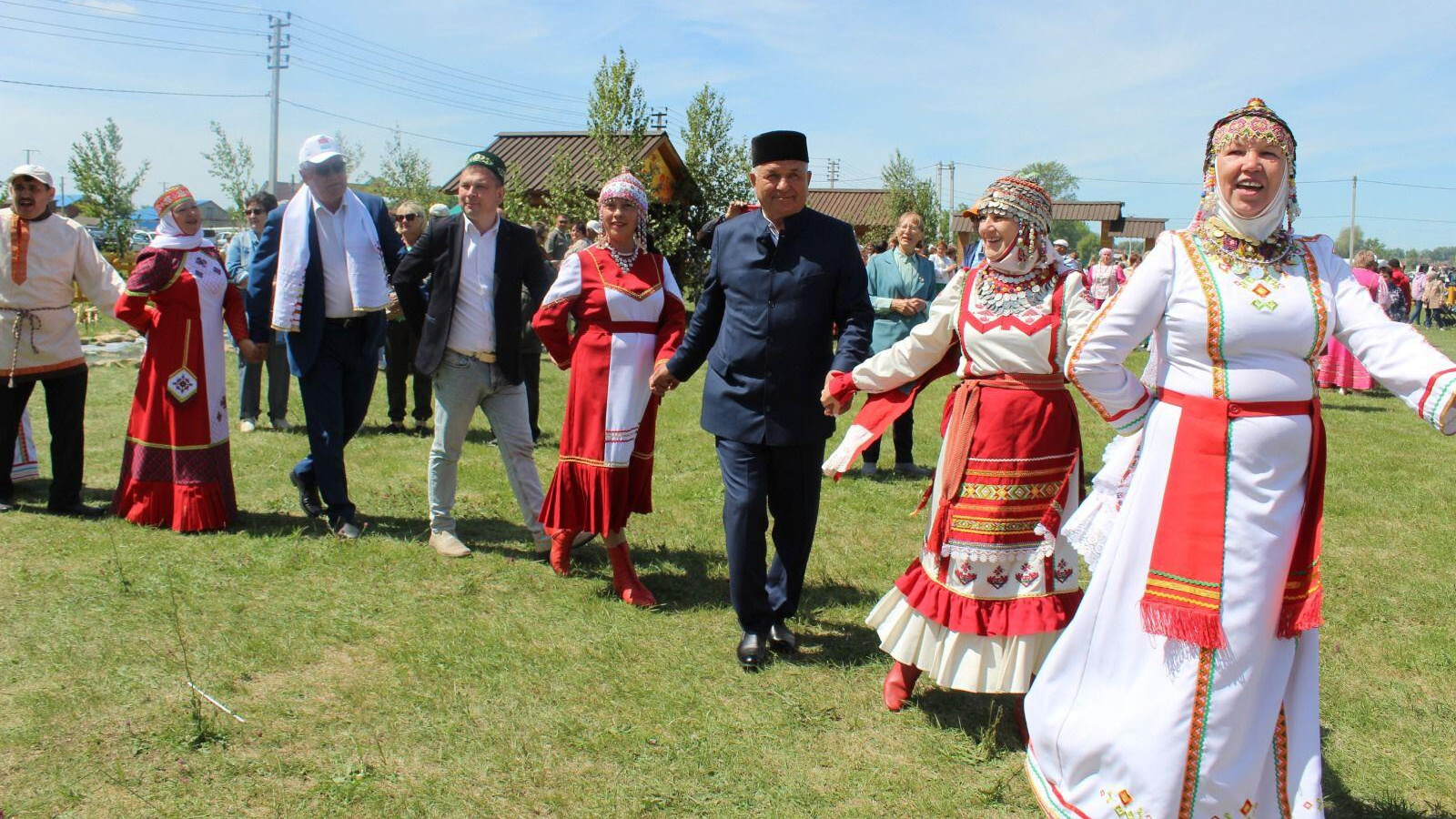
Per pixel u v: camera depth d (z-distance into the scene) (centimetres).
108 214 2580
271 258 538
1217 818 253
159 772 307
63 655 381
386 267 561
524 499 518
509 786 307
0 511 564
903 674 360
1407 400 240
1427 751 339
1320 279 254
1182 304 256
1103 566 268
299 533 539
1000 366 338
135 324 532
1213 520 250
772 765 324
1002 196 333
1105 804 261
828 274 391
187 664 357
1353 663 407
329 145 528
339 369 545
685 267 2192
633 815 295
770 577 423
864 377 369
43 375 553
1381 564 532
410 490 650
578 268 464
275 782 305
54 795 292
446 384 505
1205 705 250
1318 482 255
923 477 728
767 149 383
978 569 335
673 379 425
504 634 418
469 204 491
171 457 538
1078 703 269
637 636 422
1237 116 257
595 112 2088
